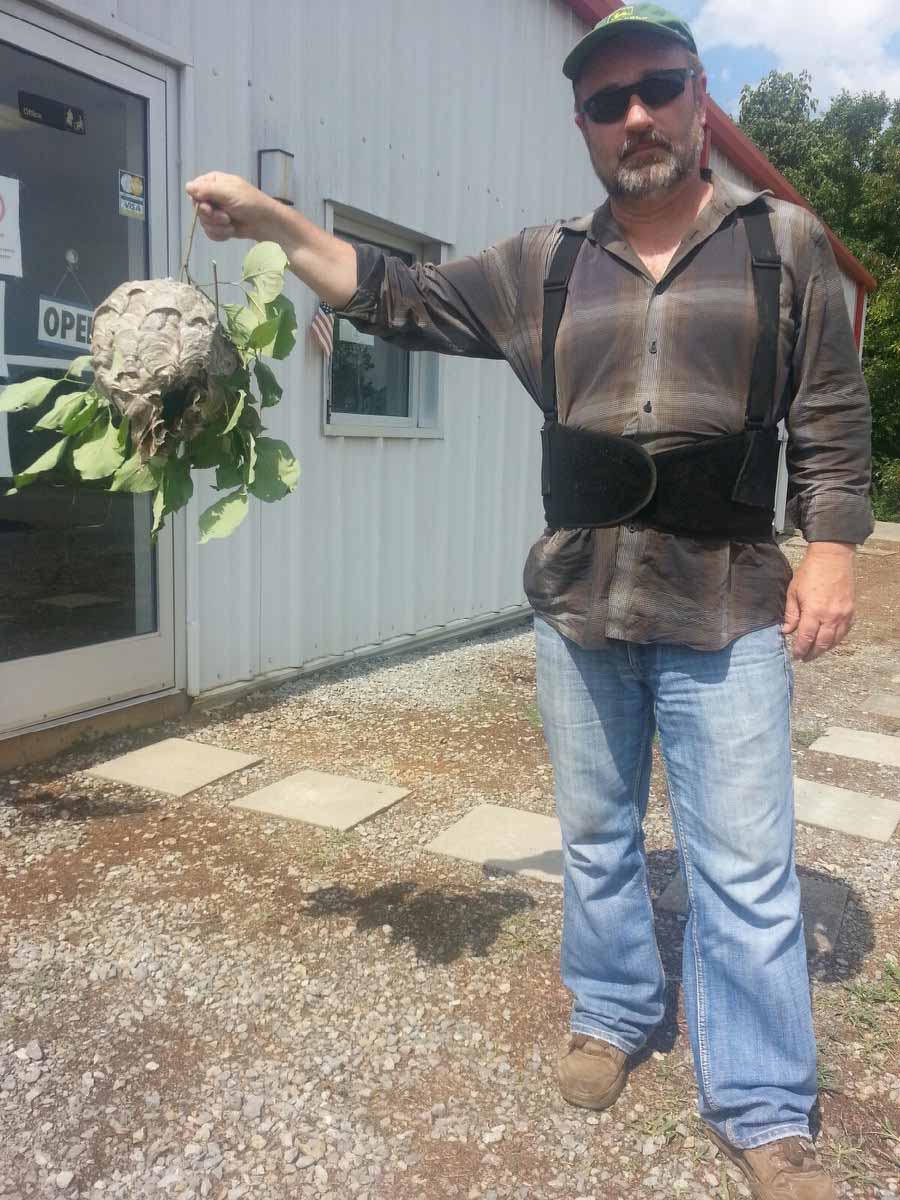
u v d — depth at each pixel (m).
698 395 1.92
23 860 3.35
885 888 3.36
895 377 20.05
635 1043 2.34
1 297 3.86
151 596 4.66
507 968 2.79
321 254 2.21
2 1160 2.07
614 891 2.27
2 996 2.62
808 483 2.00
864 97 27.39
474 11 6.34
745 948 2.01
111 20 4.04
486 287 2.20
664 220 1.98
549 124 7.34
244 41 4.70
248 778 4.15
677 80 1.87
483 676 5.99
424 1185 2.04
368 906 3.11
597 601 2.05
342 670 5.88
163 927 2.96
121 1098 2.27
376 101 5.59
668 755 2.10
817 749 4.89
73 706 4.31
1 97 3.76
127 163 4.30
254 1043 2.46
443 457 6.59
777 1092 2.03
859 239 23.53
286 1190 2.02
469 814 3.83
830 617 1.97
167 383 1.83
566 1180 2.07
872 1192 2.04
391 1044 2.47
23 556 4.05
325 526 5.60
